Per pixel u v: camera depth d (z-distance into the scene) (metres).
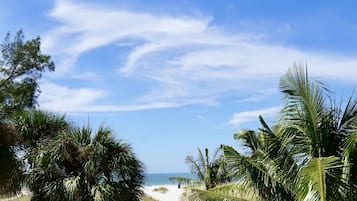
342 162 9.14
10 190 13.21
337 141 9.69
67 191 12.45
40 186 12.98
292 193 9.82
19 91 21.22
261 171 10.16
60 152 13.05
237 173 10.34
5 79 21.69
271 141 10.17
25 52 21.98
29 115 13.77
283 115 9.93
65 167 13.29
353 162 9.19
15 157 13.25
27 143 13.77
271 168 10.17
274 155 10.17
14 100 20.94
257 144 10.95
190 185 23.66
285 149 9.97
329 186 8.59
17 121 13.51
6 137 13.16
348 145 9.06
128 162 13.30
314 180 7.93
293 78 9.79
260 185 10.13
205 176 22.61
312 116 9.61
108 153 13.30
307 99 9.65
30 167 13.40
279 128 10.24
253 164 10.21
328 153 9.65
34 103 21.94
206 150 23.36
